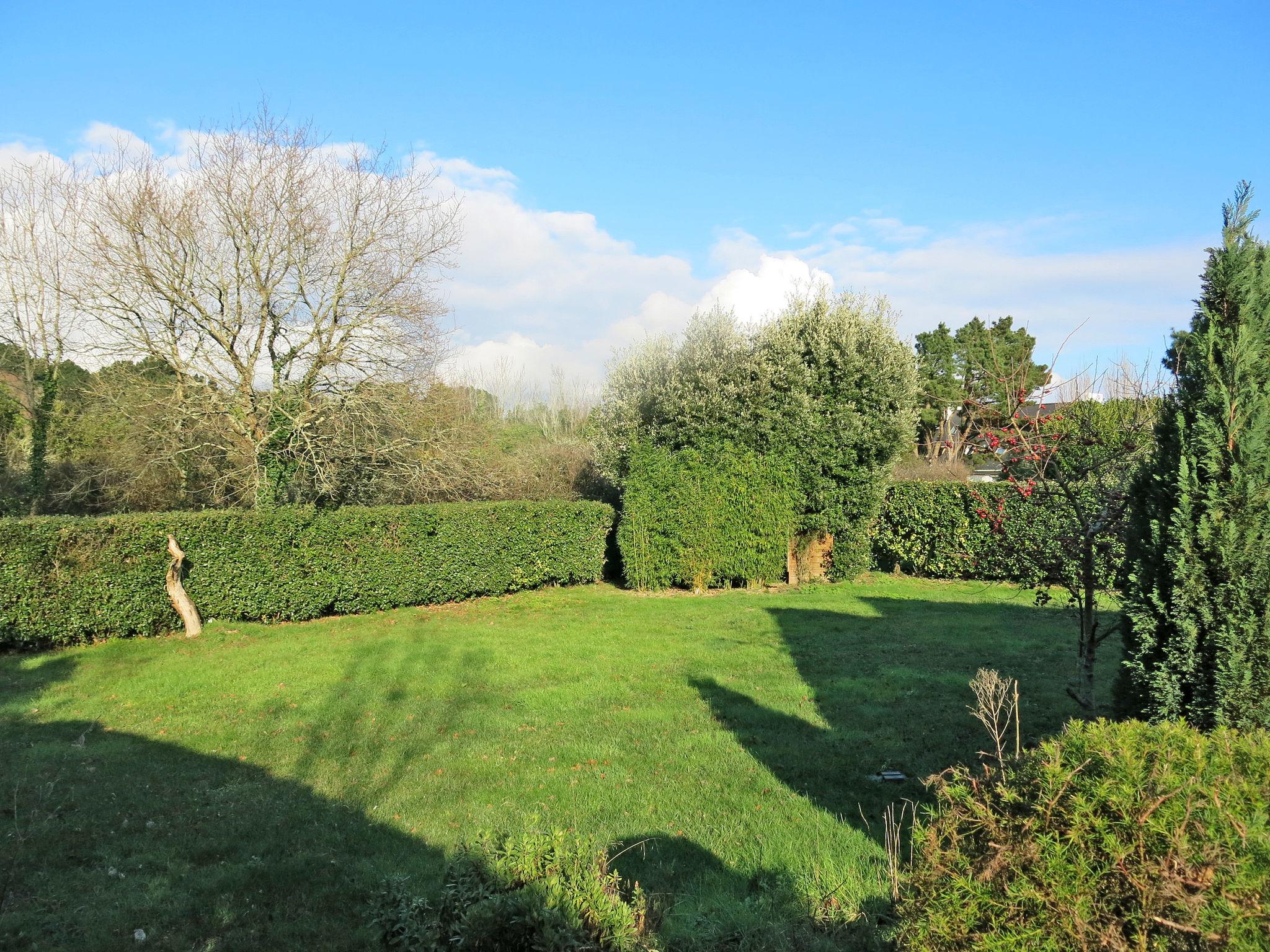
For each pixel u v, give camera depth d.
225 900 4.37
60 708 8.16
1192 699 3.94
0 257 17.42
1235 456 3.84
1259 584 3.70
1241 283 3.90
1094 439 7.17
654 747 6.81
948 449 23.69
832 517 16.34
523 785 6.03
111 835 5.16
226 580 12.15
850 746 6.79
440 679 9.15
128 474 17.56
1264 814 2.50
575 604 14.68
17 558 10.39
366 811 5.60
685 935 3.84
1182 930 2.40
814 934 3.88
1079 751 2.94
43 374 17.94
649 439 16.36
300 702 8.34
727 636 11.47
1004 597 14.64
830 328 16.19
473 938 3.03
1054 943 2.55
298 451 16.73
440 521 14.53
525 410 33.28
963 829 3.12
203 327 16.16
